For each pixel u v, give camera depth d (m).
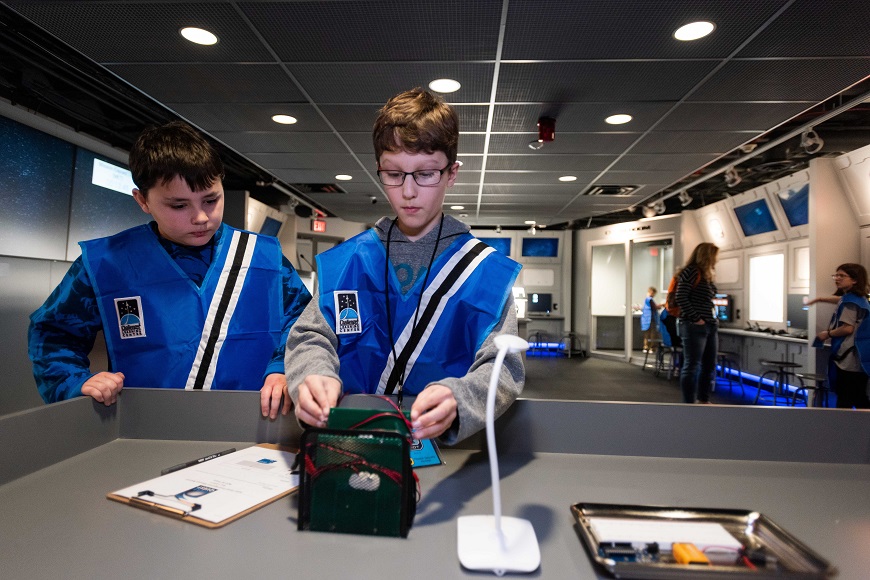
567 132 4.70
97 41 3.06
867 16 2.72
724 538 0.55
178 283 1.33
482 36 2.96
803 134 4.68
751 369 7.19
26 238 4.10
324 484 0.60
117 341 1.30
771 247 7.06
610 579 0.50
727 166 5.88
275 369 1.12
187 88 3.76
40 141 4.21
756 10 2.67
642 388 7.14
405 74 3.49
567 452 0.90
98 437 0.90
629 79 3.53
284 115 4.32
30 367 4.05
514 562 0.51
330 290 0.93
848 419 0.87
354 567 0.52
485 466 0.84
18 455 0.75
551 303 11.66
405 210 0.87
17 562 0.52
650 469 0.83
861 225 5.03
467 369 0.90
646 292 10.61
